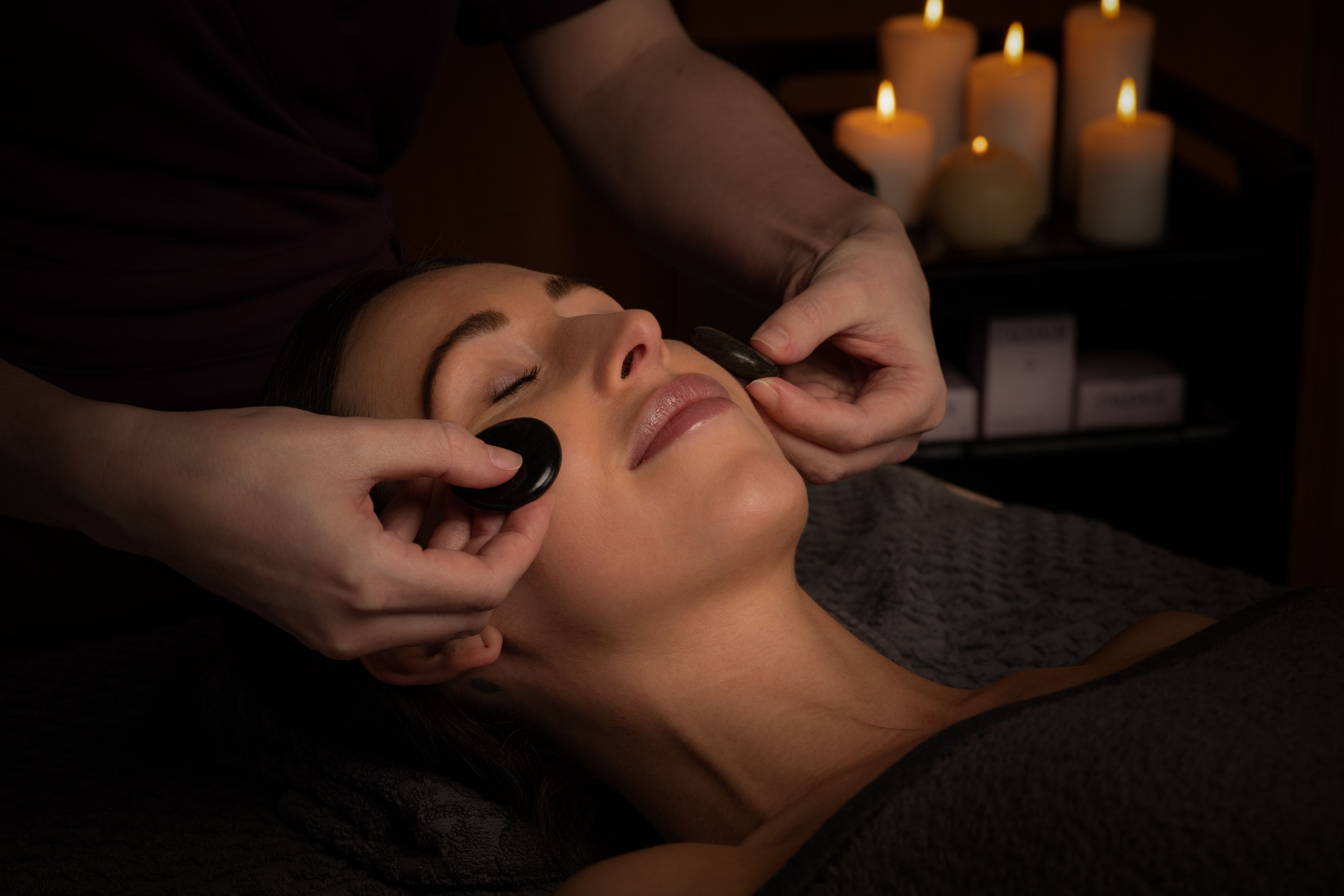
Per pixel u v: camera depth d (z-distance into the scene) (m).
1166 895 0.59
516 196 2.03
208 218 1.02
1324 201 2.09
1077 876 0.61
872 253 1.00
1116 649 0.95
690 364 0.90
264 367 1.08
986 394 1.79
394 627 0.74
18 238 0.98
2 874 0.95
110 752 1.08
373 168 1.15
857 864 0.67
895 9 2.03
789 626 0.88
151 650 1.19
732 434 0.83
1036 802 0.64
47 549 1.14
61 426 0.77
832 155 1.58
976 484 1.88
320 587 0.72
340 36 1.03
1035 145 1.81
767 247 1.10
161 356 1.03
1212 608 1.16
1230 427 1.77
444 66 1.93
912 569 1.24
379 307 0.94
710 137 1.15
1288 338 1.66
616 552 0.81
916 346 0.99
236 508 0.72
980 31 1.97
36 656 1.25
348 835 0.98
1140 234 1.68
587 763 0.96
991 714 0.74
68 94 0.93
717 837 0.90
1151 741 0.65
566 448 0.82
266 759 1.04
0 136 0.96
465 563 0.73
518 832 0.95
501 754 0.96
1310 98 2.04
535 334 0.89
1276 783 0.62
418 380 0.89
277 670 1.01
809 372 1.07
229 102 1.00
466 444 0.74
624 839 0.99
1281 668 0.72
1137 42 1.79
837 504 1.40
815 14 2.02
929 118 1.85
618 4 1.20
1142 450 1.86
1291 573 2.30
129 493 0.74
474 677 0.92
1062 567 1.23
